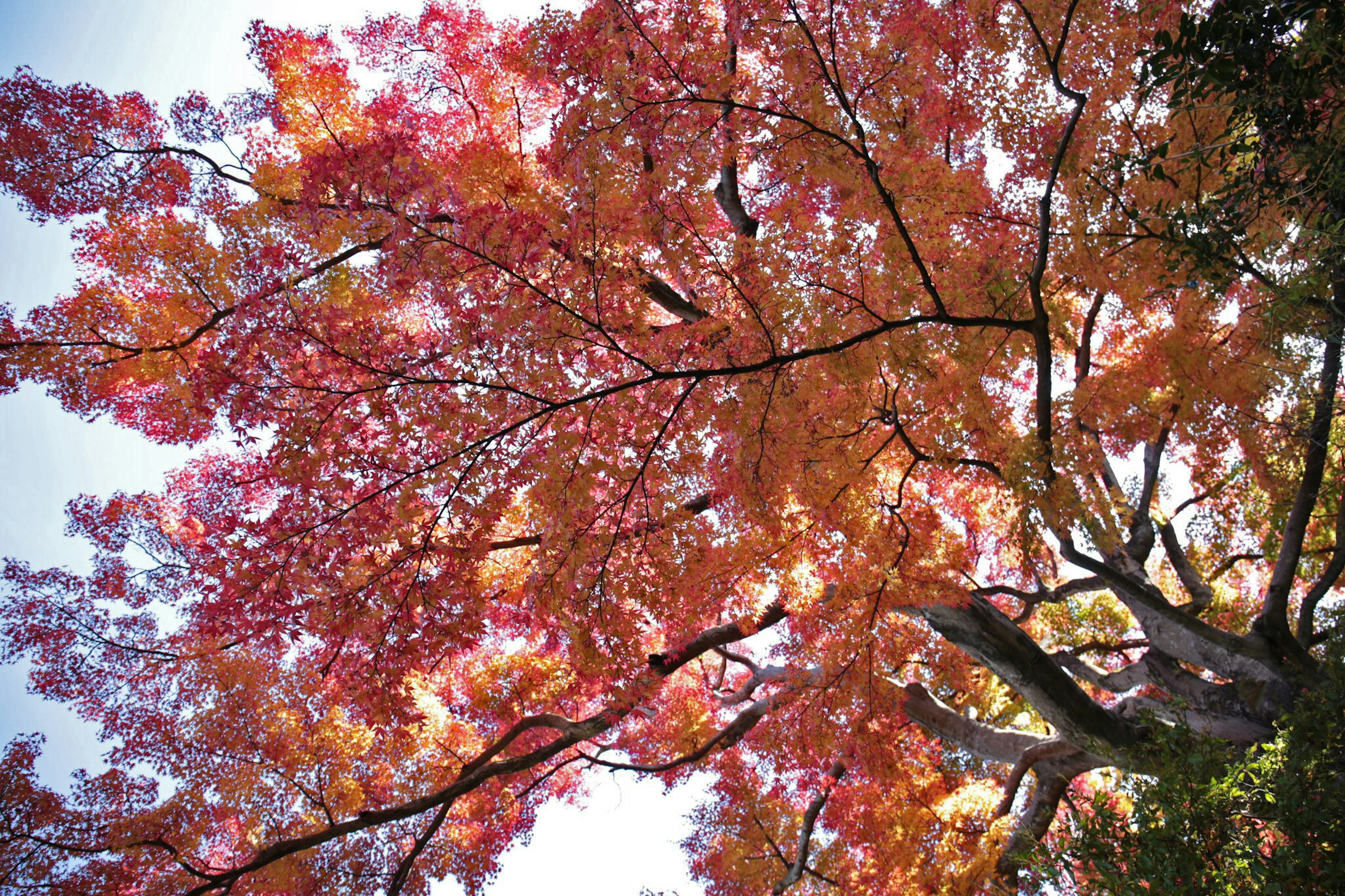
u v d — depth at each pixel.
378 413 5.17
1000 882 6.89
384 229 5.18
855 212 5.55
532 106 7.55
